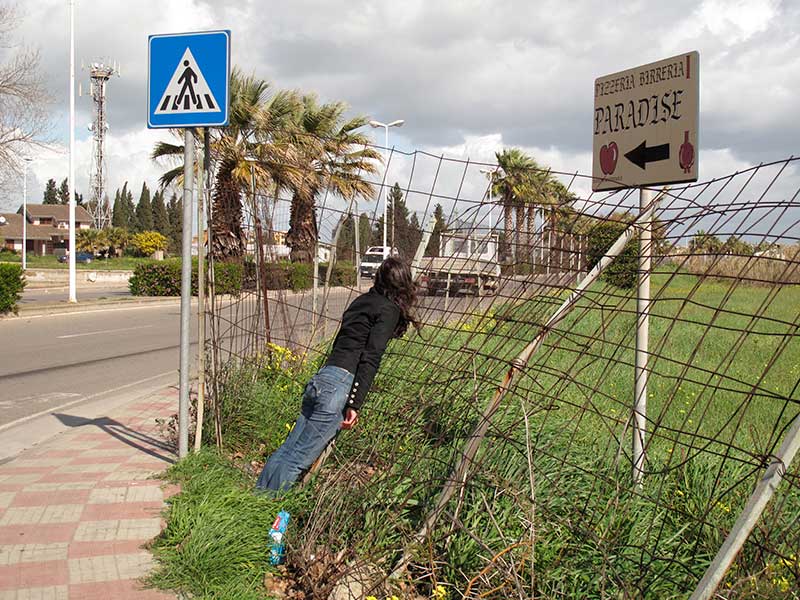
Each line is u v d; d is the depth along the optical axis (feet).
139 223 359.05
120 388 33.01
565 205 13.47
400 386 17.89
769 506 12.11
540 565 11.44
